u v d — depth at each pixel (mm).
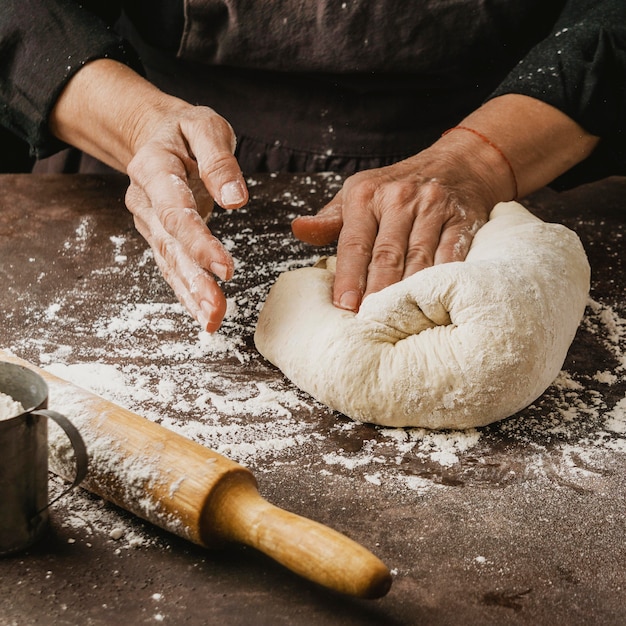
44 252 1927
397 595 1073
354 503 1241
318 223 1778
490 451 1366
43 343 1615
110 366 1549
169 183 1618
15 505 1081
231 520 1076
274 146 2361
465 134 1933
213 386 1515
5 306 1726
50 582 1073
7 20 2035
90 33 2029
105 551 1130
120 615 1029
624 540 1182
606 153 2072
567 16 2133
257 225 2064
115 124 1905
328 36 2148
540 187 2023
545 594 1085
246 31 2168
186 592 1065
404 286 1466
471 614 1049
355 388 1403
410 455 1354
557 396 1511
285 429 1407
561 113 1981
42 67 2008
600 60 1978
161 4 2244
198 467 1110
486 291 1423
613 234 2062
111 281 1831
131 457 1147
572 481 1299
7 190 2189
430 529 1192
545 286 1478
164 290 1807
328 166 2359
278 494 1256
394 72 2211
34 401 1130
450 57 2195
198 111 1782
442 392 1384
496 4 2141
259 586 1078
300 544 989
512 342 1386
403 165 1834
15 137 2385
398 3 2104
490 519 1215
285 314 1579
